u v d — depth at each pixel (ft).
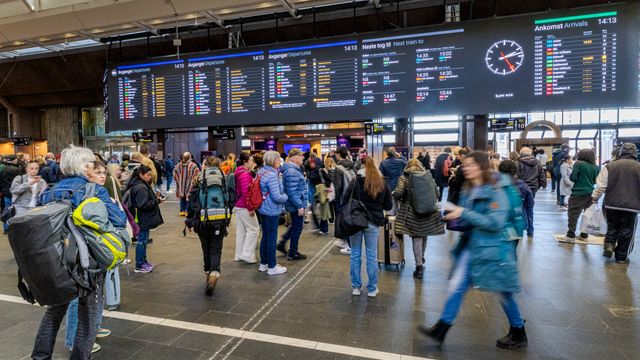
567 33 26.50
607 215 17.07
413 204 14.51
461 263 9.39
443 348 9.46
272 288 14.01
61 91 59.52
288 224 25.34
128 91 37.17
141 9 32.19
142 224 15.92
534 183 23.09
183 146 74.38
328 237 23.02
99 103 64.54
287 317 11.41
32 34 36.60
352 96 31.17
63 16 34.09
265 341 9.92
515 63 27.63
